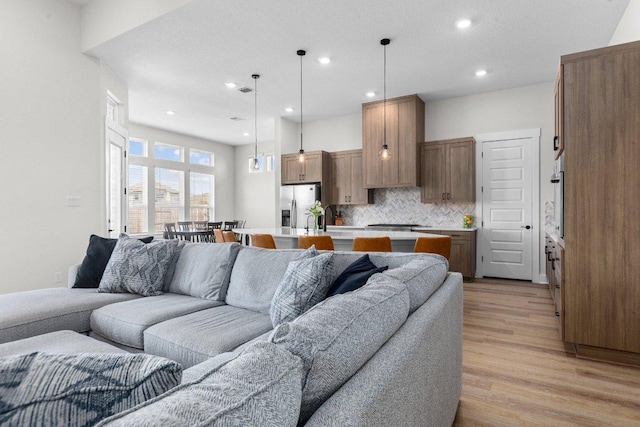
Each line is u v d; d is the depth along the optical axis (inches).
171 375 22.1
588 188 98.1
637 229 93.1
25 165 137.7
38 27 141.4
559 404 76.5
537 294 173.5
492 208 214.2
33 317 79.9
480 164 217.5
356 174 251.0
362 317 36.6
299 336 29.1
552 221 196.4
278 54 160.1
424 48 155.2
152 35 142.4
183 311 84.7
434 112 231.8
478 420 70.7
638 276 93.4
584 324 99.4
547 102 199.6
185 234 239.8
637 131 92.6
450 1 120.9
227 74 182.7
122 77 185.8
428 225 234.7
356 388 28.1
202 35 142.3
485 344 110.4
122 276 100.7
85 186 157.6
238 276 92.7
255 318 79.7
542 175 200.7
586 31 141.1
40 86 142.0
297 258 87.2
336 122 269.0
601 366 94.6
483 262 216.5
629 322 94.4
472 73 185.0
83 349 61.4
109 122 172.2
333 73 183.2
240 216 360.8
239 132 310.7
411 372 36.5
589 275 98.7
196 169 328.5
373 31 140.3
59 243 148.1
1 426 18.8
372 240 129.5
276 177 269.6
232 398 20.5
